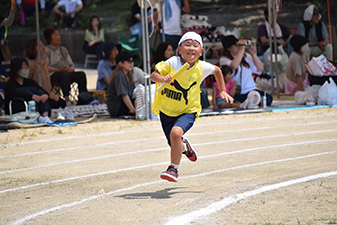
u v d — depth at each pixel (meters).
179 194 10.10
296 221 7.90
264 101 26.11
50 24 58.78
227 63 26.94
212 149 15.55
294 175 11.20
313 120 21.33
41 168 13.62
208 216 8.42
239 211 8.62
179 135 10.11
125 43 37.19
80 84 28.53
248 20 53.94
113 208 9.25
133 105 24.69
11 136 19.31
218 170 12.41
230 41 27.09
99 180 11.84
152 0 25.47
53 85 27.34
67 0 56.22
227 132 19.02
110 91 24.78
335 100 26.23
